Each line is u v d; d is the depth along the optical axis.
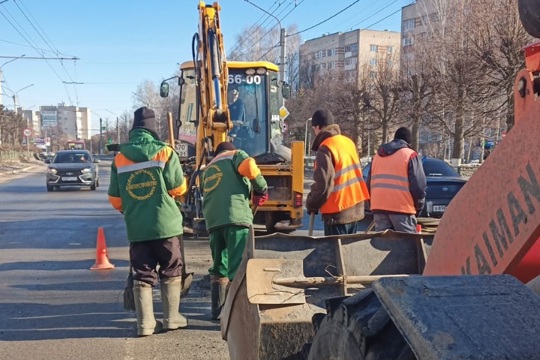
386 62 29.47
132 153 5.20
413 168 5.56
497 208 1.90
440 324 1.41
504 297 1.54
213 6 8.95
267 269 3.22
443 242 2.26
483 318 1.43
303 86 58.75
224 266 5.64
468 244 2.08
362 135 31.89
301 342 3.02
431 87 21.48
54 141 121.81
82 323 5.62
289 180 10.45
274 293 3.16
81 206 17.11
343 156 5.44
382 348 1.73
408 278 1.65
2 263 8.59
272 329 3.02
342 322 2.00
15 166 45.81
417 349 1.37
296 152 10.27
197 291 6.91
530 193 1.74
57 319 5.76
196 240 10.68
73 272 7.98
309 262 3.70
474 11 17.81
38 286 7.14
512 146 1.83
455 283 1.62
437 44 21.72
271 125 11.53
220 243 5.56
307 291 3.42
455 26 20.14
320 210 5.53
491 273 1.94
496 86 16.47
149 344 5.02
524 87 1.98
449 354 1.30
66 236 11.33
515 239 1.81
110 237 11.20
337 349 2.00
